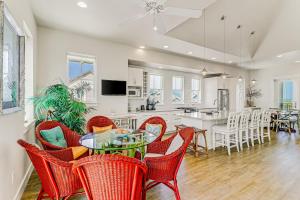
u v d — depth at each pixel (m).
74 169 1.49
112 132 3.03
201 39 5.09
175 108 7.70
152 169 2.19
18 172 2.40
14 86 2.20
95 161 1.38
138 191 1.62
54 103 3.55
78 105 3.77
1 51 1.70
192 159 3.94
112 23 3.82
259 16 4.85
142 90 6.53
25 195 2.50
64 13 3.39
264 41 6.04
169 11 2.63
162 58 6.21
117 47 5.19
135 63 6.10
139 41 4.96
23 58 2.49
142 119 5.91
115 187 1.49
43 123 3.00
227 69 8.59
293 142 5.48
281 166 3.56
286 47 5.78
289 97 8.66
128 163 1.41
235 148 4.80
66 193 1.92
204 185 2.79
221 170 3.36
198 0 2.95
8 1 1.98
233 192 2.59
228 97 8.54
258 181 2.93
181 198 2.44
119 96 5.30
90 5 3.08
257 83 9.52
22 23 2.57
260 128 5.57
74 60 4.71
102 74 4.95
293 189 2.68
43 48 4.12
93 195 1.54
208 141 4.71
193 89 8.49
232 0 4.04
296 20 4.88
